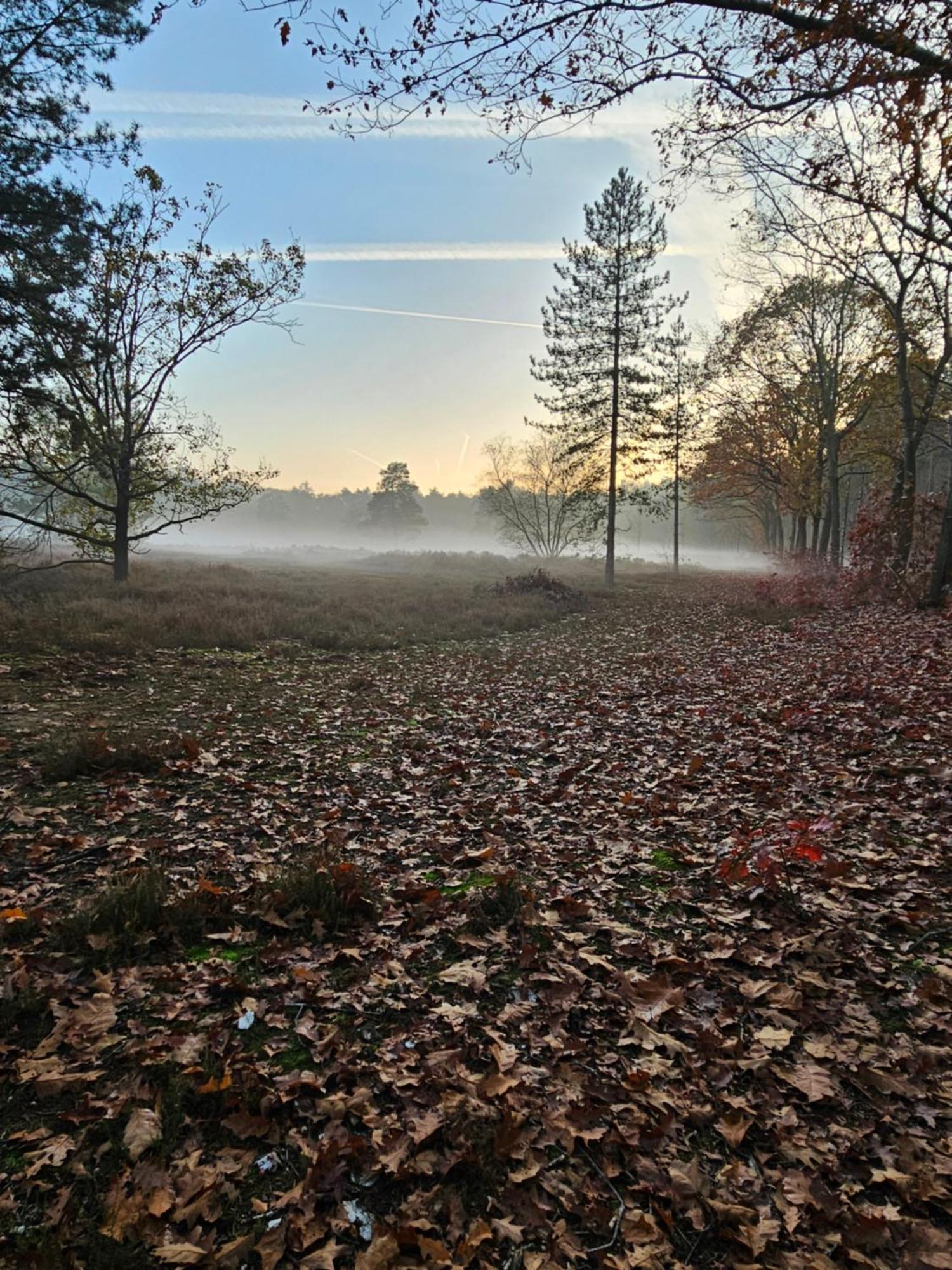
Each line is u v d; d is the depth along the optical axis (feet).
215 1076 8.53
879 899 13.09
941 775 18.54
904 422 57.41
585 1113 8.14
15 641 36.60
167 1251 6.37
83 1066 8.57
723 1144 7.87
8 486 65.00
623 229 100.94
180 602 57.06
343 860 14.39
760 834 15.81
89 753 19.80
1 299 50.96
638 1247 6.64
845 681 30.45
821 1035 9.52
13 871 13.53
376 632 52.01
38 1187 6.93
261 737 24.84
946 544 48.26
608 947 11.92
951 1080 8.64
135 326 66.39
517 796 19.53
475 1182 7.32
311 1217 6.83
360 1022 9.80
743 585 99.45
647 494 118.52
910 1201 7.07
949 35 16.40
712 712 28.02
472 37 16.37
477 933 12.24
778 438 109.40
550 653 46.47
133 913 11.47
